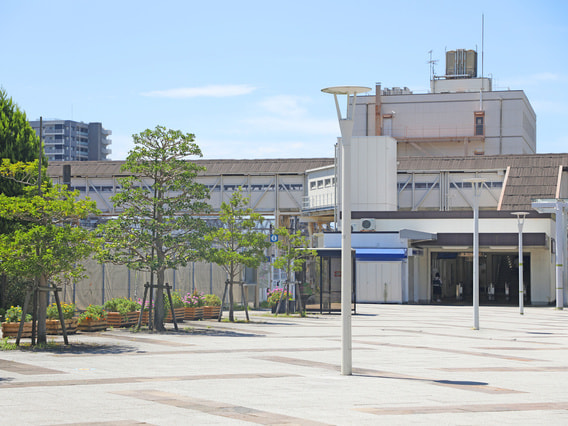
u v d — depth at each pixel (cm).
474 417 1151
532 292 5941
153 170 2769
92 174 8244
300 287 4253
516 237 5766
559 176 7112
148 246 2788
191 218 2838
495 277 7412
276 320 3625
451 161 7881
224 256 3409
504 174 7625
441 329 3127
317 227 7931
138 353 2020
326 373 1659
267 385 1455
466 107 10975
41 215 2228
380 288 5716
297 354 2041
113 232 2742
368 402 1273
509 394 1409
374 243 5866
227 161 8381
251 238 3472
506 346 2433
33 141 3891
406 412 1180
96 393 1318
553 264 5928
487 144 10912
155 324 2798
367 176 6806
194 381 1492
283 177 8119
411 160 8012
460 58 11925
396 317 3966
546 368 1853
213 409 1176
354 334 2789
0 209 2191
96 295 3509
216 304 3831
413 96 11119
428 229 5909
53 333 2488
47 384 1422
